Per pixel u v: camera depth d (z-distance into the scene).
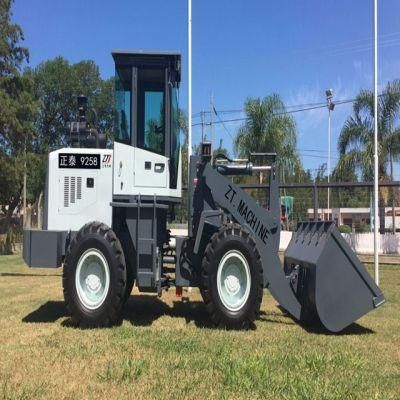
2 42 27.36
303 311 7.86
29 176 37.28
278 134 22.34
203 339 6.64
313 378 5.09
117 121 7.76
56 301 9.76
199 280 7.77
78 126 8.46
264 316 8.52
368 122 25.06
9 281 13.08
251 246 7.45
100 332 7.00
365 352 6.17
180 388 4.76
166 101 7.82
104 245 7.29
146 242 7.50
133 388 4.75
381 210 26.00
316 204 16.55
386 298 10.53
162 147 7.78
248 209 7.95
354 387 4.86
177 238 7.93
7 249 26.86
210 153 7.89
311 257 7.51
